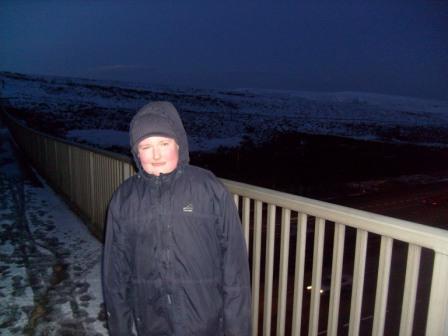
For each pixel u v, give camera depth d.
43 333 2.90
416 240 1.39
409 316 1.50
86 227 5.63
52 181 9.27
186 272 1.57
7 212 6.64
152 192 1.59
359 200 21.91
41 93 88.81
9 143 22.03
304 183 24.36
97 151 5.03
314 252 1.91
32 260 4.36
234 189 2.34
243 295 1.66
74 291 3.59
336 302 1.82
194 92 130.62
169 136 1.53
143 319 1.64
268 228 2.16
